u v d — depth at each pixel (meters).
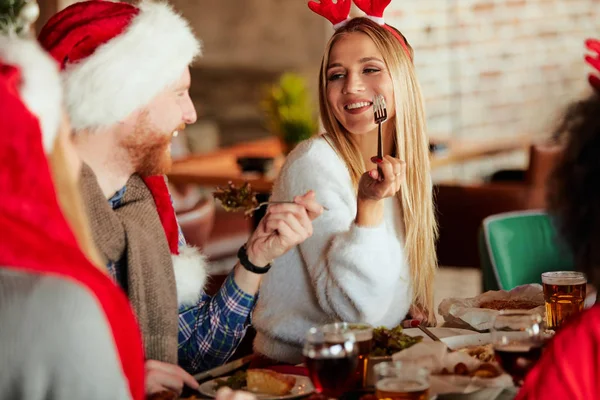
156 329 1.85
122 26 1.77
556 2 6.57
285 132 4.65
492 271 3.05
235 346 2.04
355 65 2.34
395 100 2.36
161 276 1.86
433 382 1.56
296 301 2.25
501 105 6.62
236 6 8.21
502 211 4.47
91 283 1.20
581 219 1.33
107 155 1.79
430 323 2.38
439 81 6.48
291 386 1.64
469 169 6.61
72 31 1.75
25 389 1.13
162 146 1.81
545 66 6.62
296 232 1.92
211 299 2.03
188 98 1.85
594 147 1.32
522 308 2.16
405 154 2.38
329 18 2.43
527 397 1.33
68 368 1.13
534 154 4.43
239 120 8.39
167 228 2.02
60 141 1.37
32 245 1.16
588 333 1.31
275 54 8.17
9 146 1.17
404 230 2.38
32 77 1.28
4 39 1.34
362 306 2.11
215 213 5.35
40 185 1.19
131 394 1.32
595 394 1.30
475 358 1.75
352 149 2.38
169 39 1.77
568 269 3.14
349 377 1.52
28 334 1.12
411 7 6.30
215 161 4.85
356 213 2.21
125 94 1.72
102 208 1.75
